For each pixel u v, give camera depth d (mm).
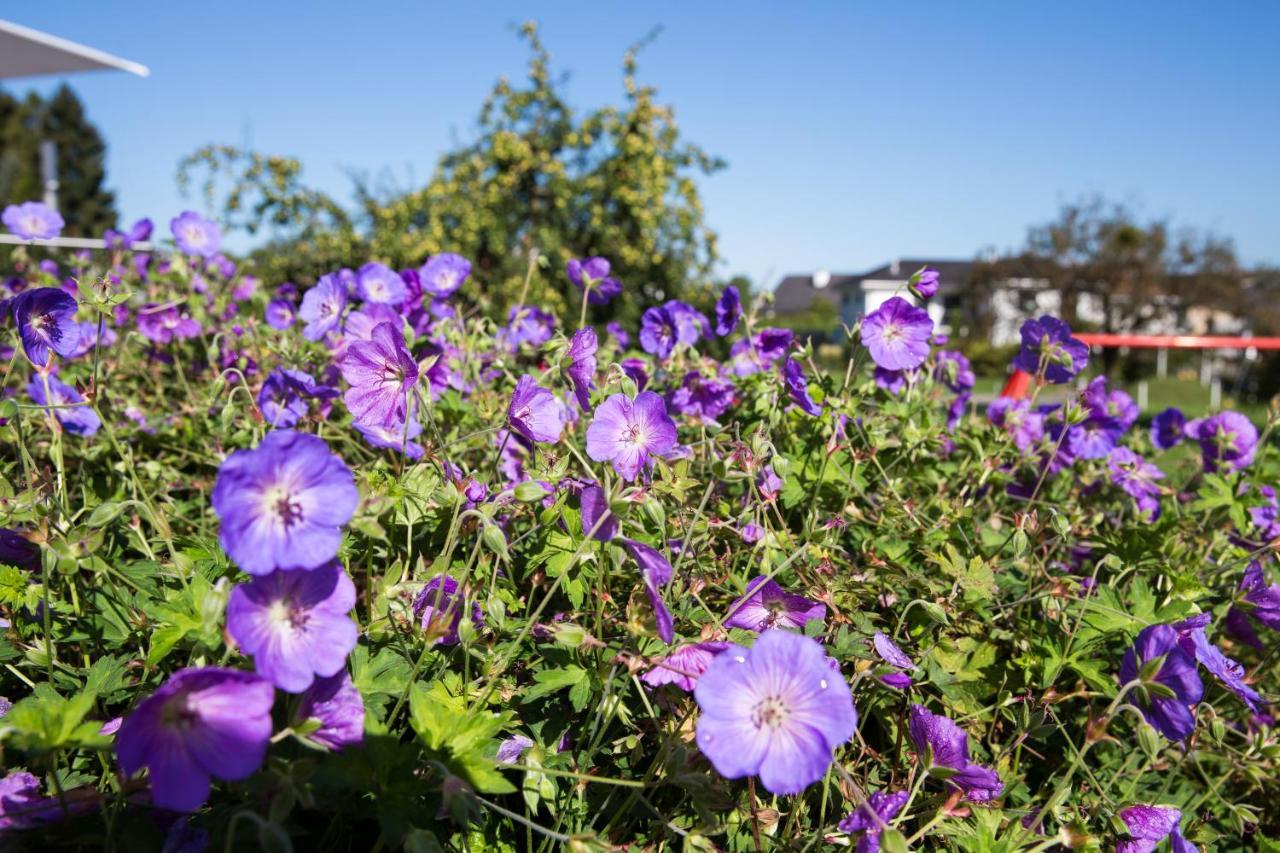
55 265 1268
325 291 750
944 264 20000
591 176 4102
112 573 503
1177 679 447
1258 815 681
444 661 458
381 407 515
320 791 375
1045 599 604
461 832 433
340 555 504
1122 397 923
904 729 522
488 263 3979
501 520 565
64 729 347
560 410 600
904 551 646
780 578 553
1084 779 597
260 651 337
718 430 668
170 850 380
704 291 4203
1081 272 11703
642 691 439
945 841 484
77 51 2498
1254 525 865
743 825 472
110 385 886
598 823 469
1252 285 11766
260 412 613
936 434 758
